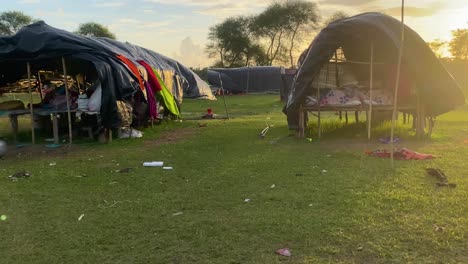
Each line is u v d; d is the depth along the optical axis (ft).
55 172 27.53
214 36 257.75
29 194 22.54
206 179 24.88
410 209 18.60
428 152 30.96
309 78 36.70
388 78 41.11
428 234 15.93
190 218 18.47
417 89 35.63
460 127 44.21
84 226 17.87
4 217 19.13
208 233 16.78
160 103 53.26
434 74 34.73
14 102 41.91
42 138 42.22
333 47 35.94
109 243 16.14
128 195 22.06
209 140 39.83
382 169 25.84
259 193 21.75
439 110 35.88
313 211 18.79
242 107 85.46
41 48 37.50
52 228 17.74
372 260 14.20
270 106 86.89
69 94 42.09
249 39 255.91
